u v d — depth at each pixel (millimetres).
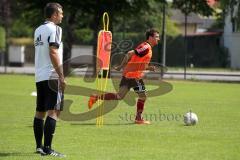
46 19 30328
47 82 29594
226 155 30828
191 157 30188
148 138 36625
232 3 99812
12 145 33406
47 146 30047
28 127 41312
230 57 177000
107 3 114688
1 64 176625
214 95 73812
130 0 115688
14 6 137375
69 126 42219
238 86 92938
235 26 102688
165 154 31000
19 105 56969
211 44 182625
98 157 29922
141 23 156750
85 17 128000
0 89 77812
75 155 30406
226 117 48969
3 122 44125
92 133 38688
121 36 154125
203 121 45875
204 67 176250
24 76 111188
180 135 37969
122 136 37375
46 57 29797
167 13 136875
